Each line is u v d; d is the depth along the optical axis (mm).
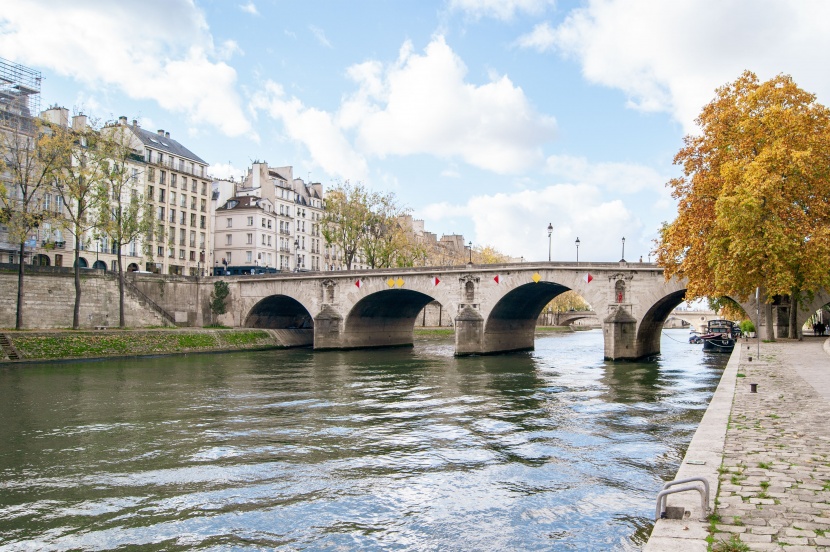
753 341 43781
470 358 59625
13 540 13859
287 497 16656
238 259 99188
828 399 17766
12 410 29078
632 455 20531
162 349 58406
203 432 24516
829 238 36406
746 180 36938
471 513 15312
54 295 59906
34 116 63375
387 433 24375
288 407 30328
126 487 17562
